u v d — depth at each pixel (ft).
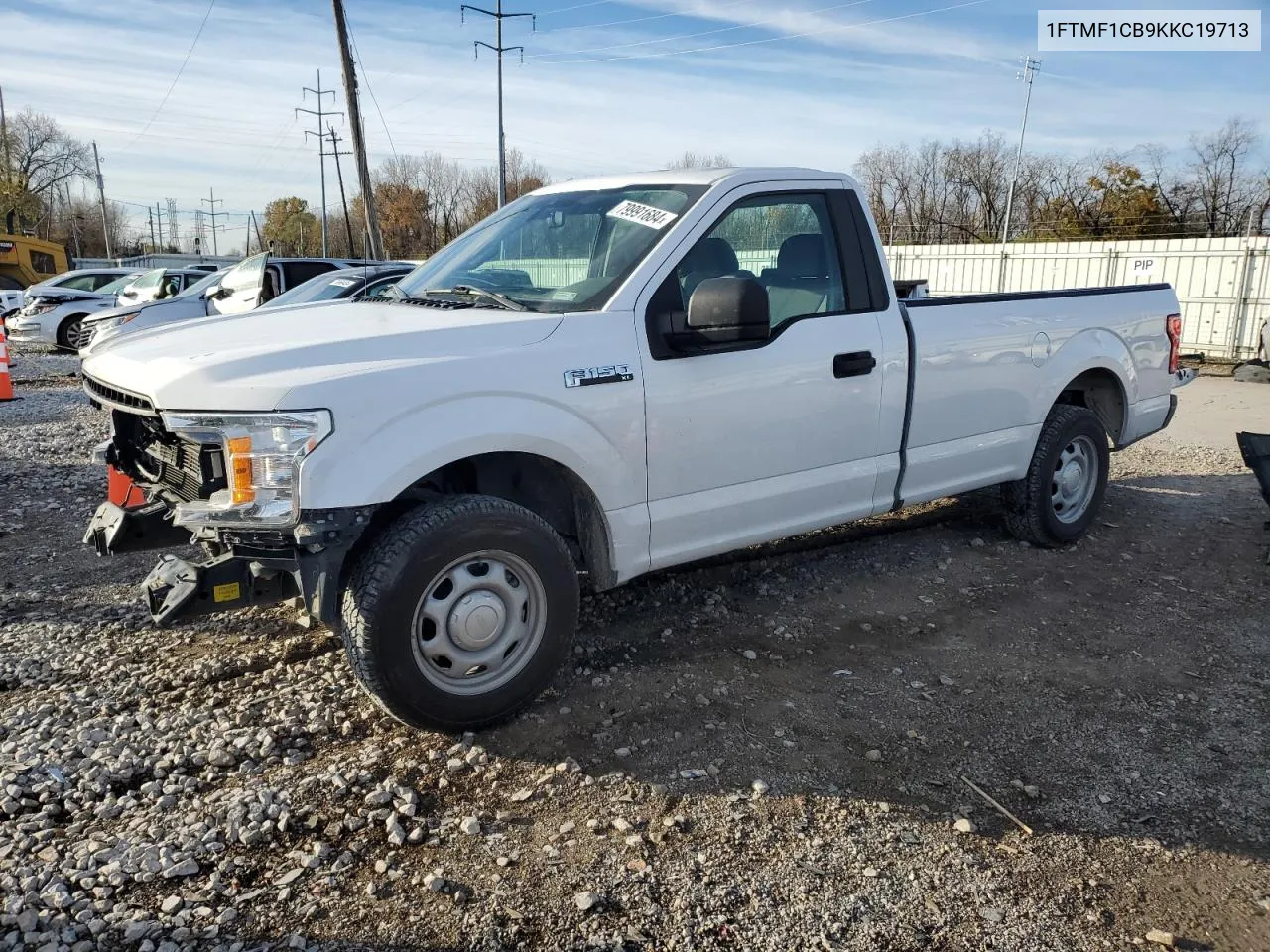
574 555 13.35
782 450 14.07
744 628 15.03
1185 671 13.75
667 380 12.67
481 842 9.67
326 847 9.47
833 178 15.06
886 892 9.05
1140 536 20.20
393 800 10.32
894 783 10.84
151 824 9.77
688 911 8.73
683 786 10.69
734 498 13.69
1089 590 16.94
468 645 11.43
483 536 11.23
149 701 12.44
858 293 15.02
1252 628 15.31
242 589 10.96
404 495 11.88
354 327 11.96
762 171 14.19
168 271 60.95
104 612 15.57
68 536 20.10
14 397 43.27
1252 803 10.53
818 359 14.19
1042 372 17.89
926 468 16.21
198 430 10.44
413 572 10.75
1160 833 10.00
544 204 15.21
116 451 13.17
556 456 11.80
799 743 11.64
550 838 9.77
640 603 15.87
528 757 11.28
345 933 8.38
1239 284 58.70
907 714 12.41
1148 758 11.43
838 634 14.90
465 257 15.03
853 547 18.92
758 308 11.75
